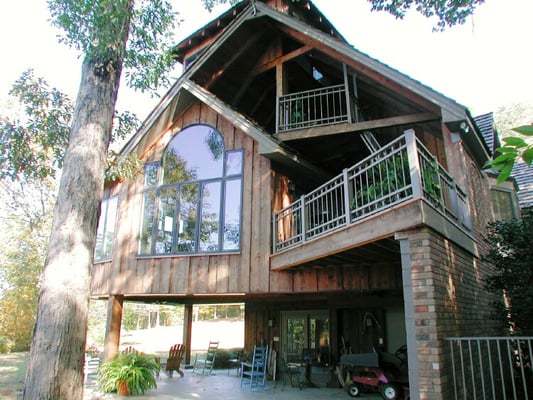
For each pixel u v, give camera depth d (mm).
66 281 4344
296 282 7871
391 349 11070
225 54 10039
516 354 7145
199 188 9312
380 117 10289
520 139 1954
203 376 12305
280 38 10539
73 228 4562
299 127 9398
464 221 6633
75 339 4246
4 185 19875
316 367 12445
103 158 5090
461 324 5305
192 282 8734
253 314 14266
